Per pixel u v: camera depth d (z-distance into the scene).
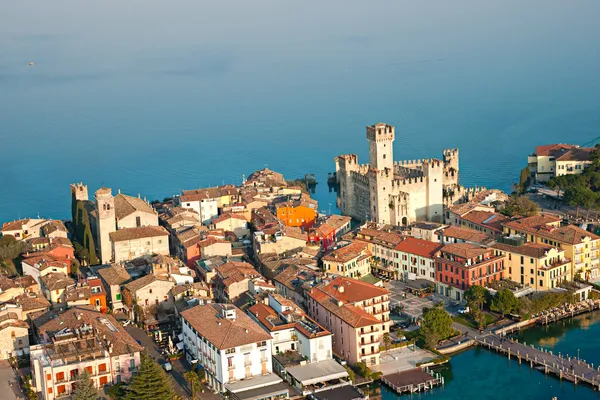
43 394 188.62
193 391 191.88
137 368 195.50
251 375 195.38
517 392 197.62
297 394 192.50
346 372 196.75
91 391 180.00
